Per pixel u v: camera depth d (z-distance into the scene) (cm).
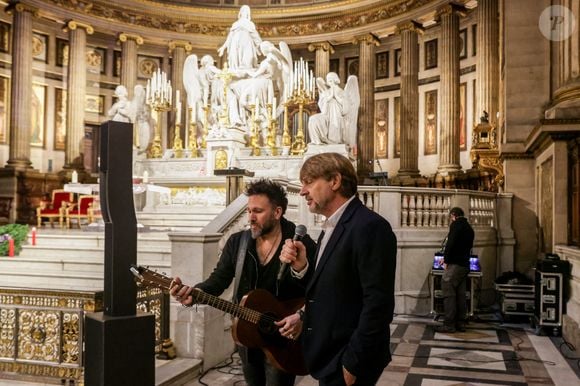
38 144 2358
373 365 252
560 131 873
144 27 2439
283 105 1508
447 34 2023
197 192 1238
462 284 857
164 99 1514
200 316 586
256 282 347
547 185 1011
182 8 2462
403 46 2197
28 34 2148
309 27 2438
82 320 498
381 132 2491
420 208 1022
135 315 364
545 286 789
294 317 306
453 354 685
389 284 254
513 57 1202
